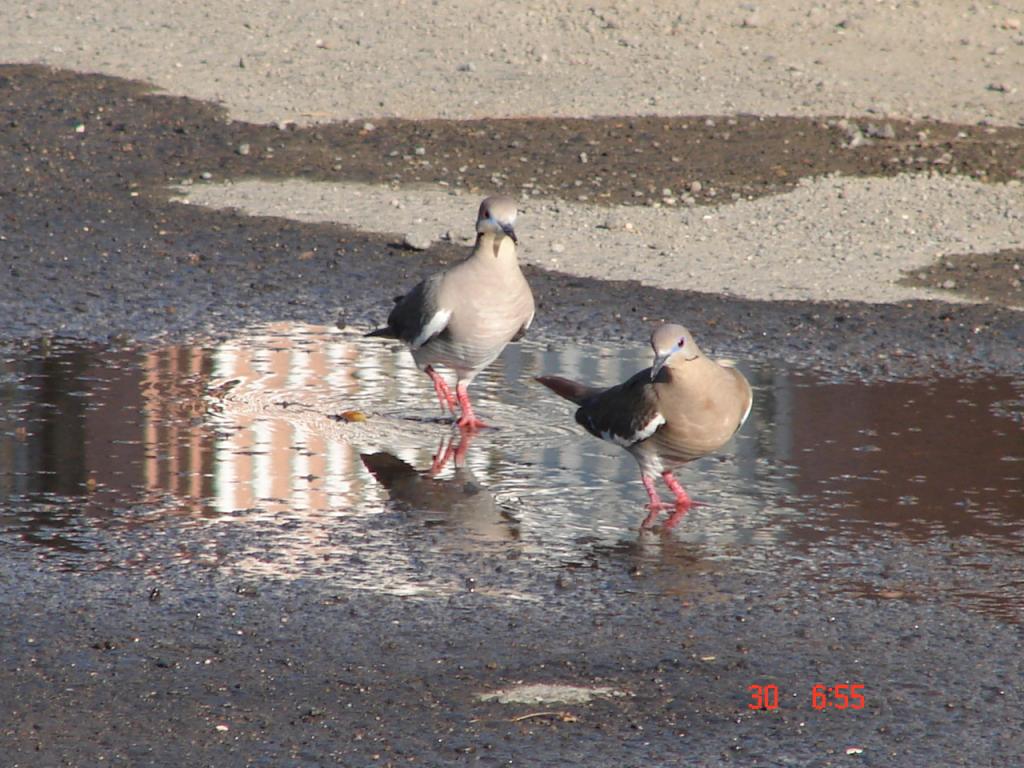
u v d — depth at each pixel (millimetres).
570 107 28219
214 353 16328
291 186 24156
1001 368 15852
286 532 10906
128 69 30312
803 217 22281
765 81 30094
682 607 9570
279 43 32719
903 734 7824
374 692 8305
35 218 22500
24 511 11250
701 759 7547
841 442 13242
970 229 21781
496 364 15992
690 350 10859
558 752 7605
